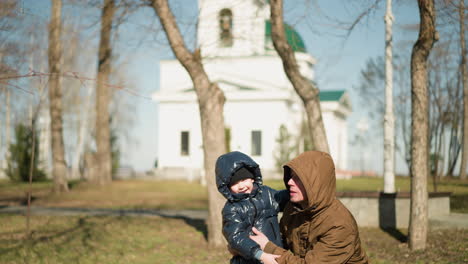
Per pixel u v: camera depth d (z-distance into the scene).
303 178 2.94
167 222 13.00
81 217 13.88
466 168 26.78
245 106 38.94
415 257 8.13
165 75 43.72
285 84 41.19
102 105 28.73
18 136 30.83
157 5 9.22
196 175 38.47
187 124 39.97
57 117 23.50
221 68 39.94
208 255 8.72
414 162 8.84
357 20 9.28
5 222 12.56
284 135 35.50
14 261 7.94
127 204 18.58
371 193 11.48
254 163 3.52
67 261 8.04
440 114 17.20
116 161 39.72
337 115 45.34
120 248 9.28
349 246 2.98
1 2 6.49
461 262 7.67
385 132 12.42
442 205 12.47
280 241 3.52
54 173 23.53
